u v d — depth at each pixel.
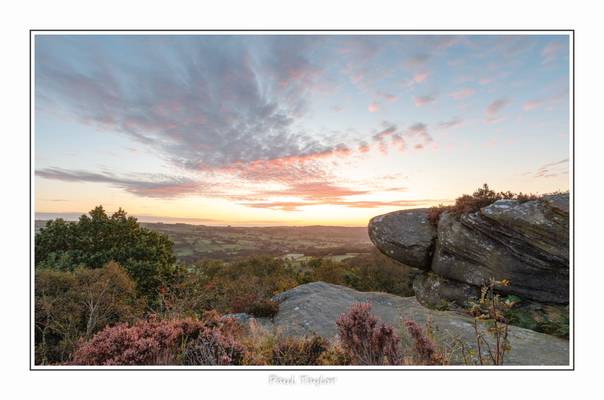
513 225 8.92
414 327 4.50
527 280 8.95
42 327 11.80
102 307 13.34
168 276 20.78
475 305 4.56
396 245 12.65
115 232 22.45
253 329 6.90
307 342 5.22
